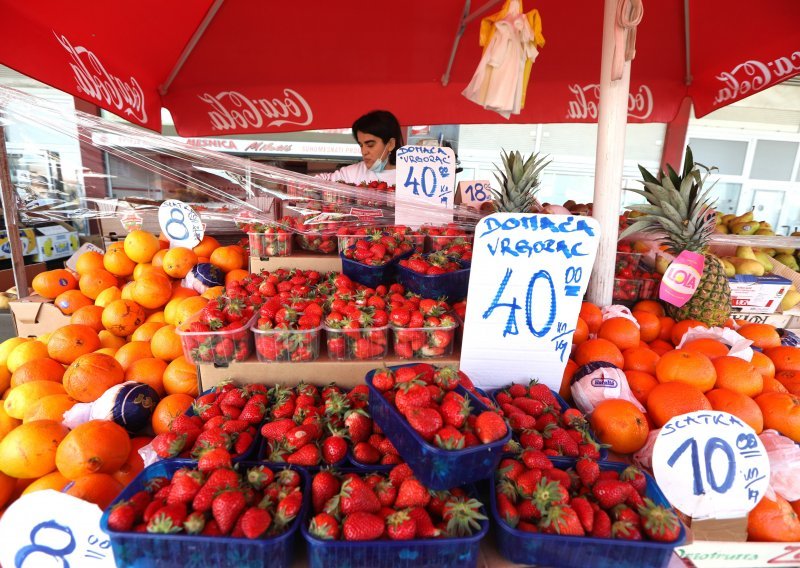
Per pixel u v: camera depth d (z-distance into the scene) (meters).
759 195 7.66
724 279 2.09
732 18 3.50
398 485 1.14
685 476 1.28
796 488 1.35
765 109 7.21
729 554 1.24
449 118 4.43
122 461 1.38
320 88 4.16
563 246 1.57
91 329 1.96
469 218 2.49
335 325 1.58
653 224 2.18
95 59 2.60
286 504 1.04
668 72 4.16
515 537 1.04
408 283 1.99
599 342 1.80
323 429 1.34
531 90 4.33
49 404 1.54
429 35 3.87
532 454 1.20
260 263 2.34
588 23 3.77
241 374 1.63
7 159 2.31
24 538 1.12
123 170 2.51
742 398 1.51
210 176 2.37
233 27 3.51
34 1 2.01
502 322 1.63
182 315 1.91
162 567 0.98
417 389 1.14
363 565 1.00
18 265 2.46
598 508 1.10
